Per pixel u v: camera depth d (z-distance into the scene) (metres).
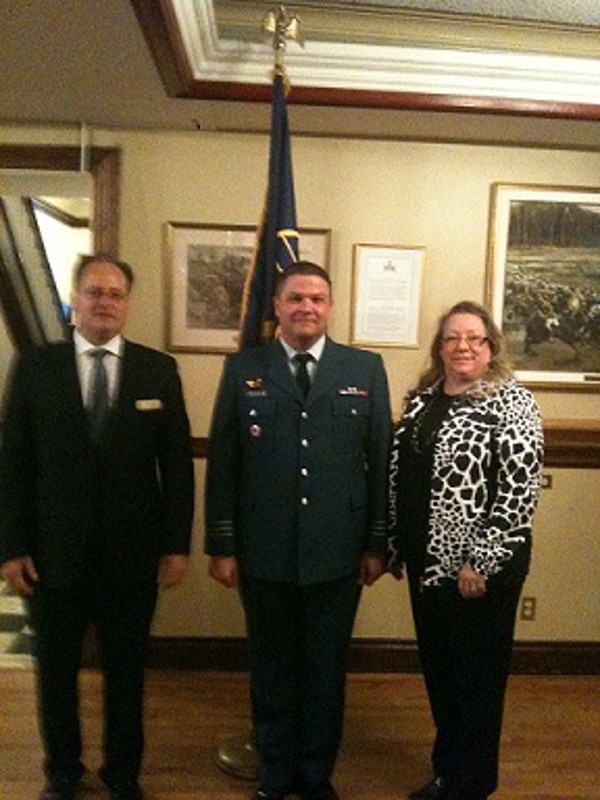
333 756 1.98
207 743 2.32
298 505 1.84
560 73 2.32
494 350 1.90
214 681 2.73
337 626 1.91
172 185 2.66
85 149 2.62
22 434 1.82
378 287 2.73
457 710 1.97
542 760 2.28
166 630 2.81
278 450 1.86
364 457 1.94
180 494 1.91
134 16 1.69
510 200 2.72
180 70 2.04
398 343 2.75
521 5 2.20
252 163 2.66
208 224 2.67
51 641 1.87
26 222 3.12
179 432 1.91
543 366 2.79
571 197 2.73
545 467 2.79
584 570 2.84
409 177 2.71
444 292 2.76
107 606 1.88
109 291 1.79
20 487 1.81
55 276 3.27
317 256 2.71
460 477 1.80
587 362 2.79
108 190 2.64
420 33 2.28
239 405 1.90
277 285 1.93
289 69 2.28
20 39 1.83
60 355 1.83
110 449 1.81
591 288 2.77
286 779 1.97
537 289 2.76
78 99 2.33
